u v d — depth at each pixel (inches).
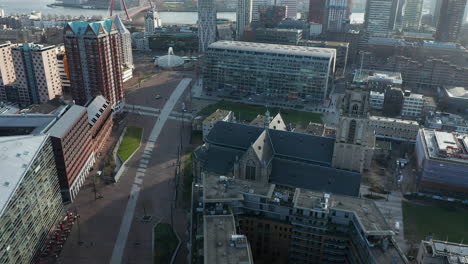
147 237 6628.9
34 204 5723.4
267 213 5442.9
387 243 4554.6
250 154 6387.8
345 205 5201.8
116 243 6471.5
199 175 7775.6
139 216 7165.4
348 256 5162.4
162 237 6525.6
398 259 4399.6
